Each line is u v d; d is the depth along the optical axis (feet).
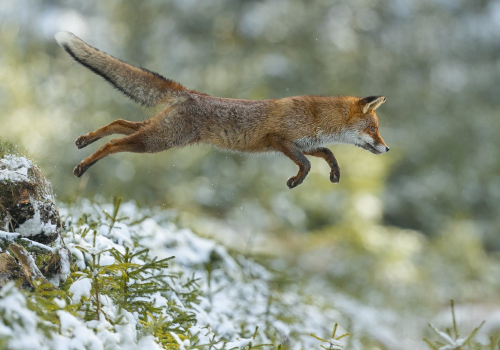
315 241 78.84
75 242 21.71
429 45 118.52
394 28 114.21
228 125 25.53
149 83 24.84
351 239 76.59
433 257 77.05
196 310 24.56
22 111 71.82
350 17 105.50
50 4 99.60
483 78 121.19
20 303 13.09
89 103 86.63
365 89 102.53
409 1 114.42
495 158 111.34
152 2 98.48
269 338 27.53
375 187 86.79
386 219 111.55
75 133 79.15
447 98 116.47
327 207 84.89
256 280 34.04
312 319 34.42
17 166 19.06
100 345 14.65
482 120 114.01
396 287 66.59
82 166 23.63
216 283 31.27
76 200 29.19
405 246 77.15
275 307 31.55
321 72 98.02
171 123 24.47
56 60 94.22
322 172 88.28
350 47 101.86
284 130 26.40
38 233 18.78
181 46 96.84
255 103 26.18
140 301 19.24
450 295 66.13
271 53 97.86
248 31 98.17
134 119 86.94
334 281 63.62
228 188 83.66
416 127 110.63
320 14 101.35
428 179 109.50
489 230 104.17
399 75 110.93
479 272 73.56
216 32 100.99
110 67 24.52
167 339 17.98
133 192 73.51
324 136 27.76
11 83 74.49
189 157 87.56
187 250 31.63
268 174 87.97
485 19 123.34
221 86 95.25
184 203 75.56
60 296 17.07
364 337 36.73
